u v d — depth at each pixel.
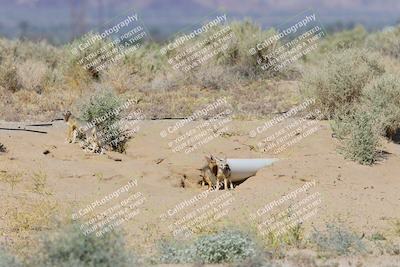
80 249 38.34
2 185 60.03
